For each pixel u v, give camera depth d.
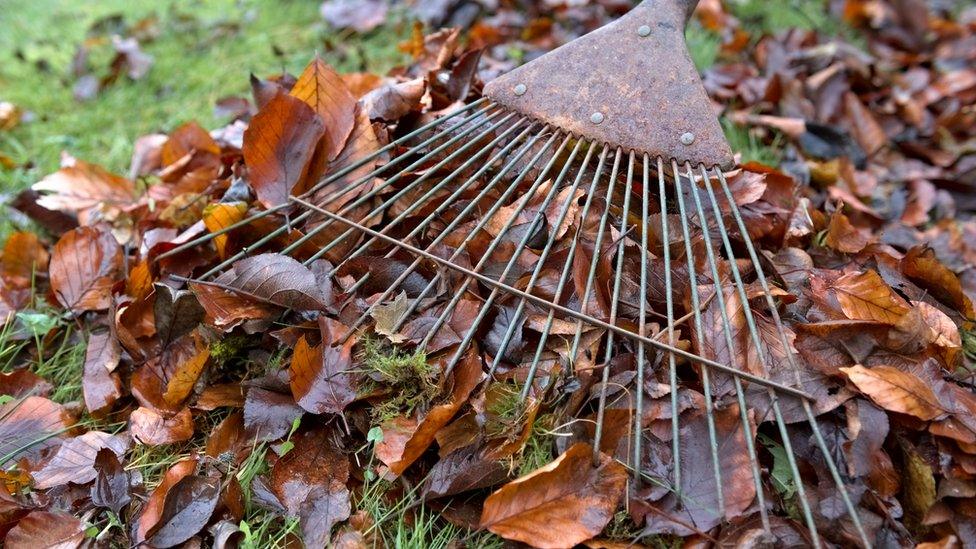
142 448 0.63
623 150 0.69
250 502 0.60
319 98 0.71
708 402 0.59
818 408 0.59
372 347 0.62
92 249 0.72
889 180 0.85
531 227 0.65
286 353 0.64
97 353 0.67
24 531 0.58
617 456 0.59
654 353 0.61
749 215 0.70
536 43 0.99
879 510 0.58
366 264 0.65
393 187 0.70
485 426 0.59
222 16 1.08
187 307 0.65
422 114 0.75
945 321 0.63
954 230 0.79
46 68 1.01
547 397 0.60
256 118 0.67
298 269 0.64
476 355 0.61
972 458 0.58
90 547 0.57
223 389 0.64
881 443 0.58
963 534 0.57
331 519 0.58
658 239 0.66
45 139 0.90
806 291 0.65
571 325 0.62
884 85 0.98
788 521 0.57
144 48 1.05
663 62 0.70
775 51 0.97
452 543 0.57
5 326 0.70
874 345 0.61
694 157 0.68
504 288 0.62
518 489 0.56
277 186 0.69
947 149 0.89
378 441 0.59
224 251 0.69
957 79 0.98
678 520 0.57
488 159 0.70
